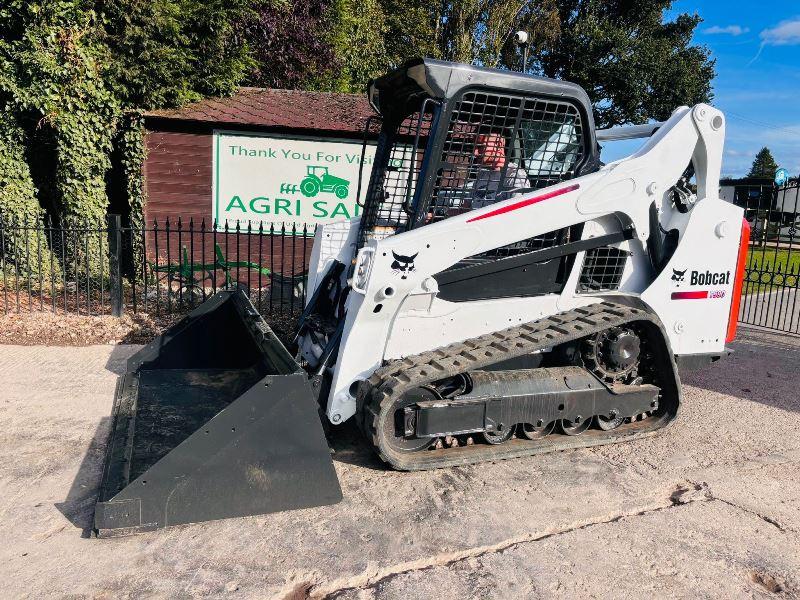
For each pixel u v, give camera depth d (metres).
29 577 2.77
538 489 3.78
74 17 9.33
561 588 2.82
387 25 23.25
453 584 2.82
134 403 4.45
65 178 9.75
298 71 17.05
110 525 3.04
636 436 4.57
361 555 3.02
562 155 4.20
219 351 5.40
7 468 3.83
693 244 4.68
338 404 3.84
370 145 10.27
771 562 3.09
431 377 3.63
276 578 2.82
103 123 9.74
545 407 4.16
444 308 4.02
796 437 4.80
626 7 27.41
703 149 4.59
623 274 4.61
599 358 4.40
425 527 3.30
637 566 3.02
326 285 5.09
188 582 2.77
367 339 3.88
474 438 4.20
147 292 8.92
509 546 3.16
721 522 3.46
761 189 9.51
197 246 10.23
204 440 3.21
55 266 9.95
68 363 6.05
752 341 8.31
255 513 3.34
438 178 3.90
